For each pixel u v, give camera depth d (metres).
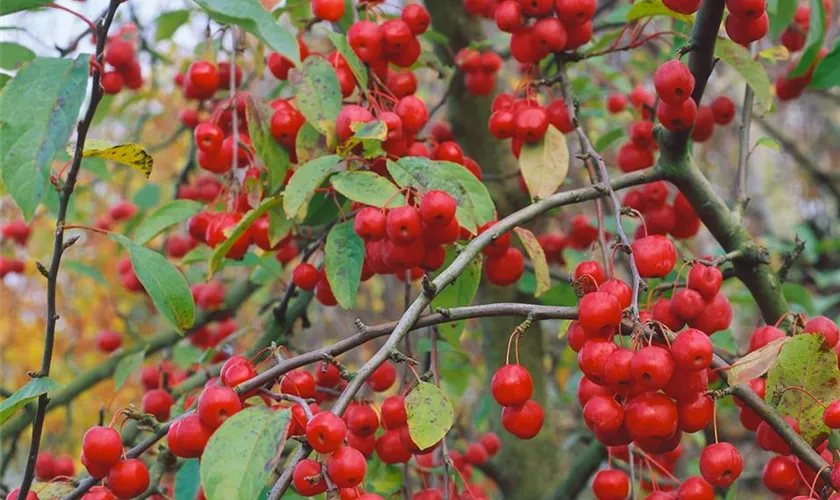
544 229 1.08
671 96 0.69
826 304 1.14
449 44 0.91
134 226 1.00
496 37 1.08
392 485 0.77
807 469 0.66
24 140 0.62
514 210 0.90
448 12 0.91
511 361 0.92
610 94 1.00
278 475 0.78
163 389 0.85
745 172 0.77
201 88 0.79
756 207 2.11
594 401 0.64
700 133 0.78
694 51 0.69
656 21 0.89
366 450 0.68
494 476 0.91
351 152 0.74
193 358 0.92
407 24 0.76
